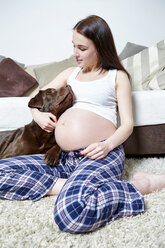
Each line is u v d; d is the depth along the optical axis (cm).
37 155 155
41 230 115
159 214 124
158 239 106
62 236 110
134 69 237
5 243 105
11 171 138
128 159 212
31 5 352
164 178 148
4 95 301
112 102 160
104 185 121
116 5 338
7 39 364
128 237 109
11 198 140
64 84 183
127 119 149
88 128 146
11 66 314
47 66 319
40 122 159
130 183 131
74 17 348
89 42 146
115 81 156
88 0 342
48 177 144
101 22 148
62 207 111
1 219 122
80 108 154
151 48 246
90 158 137
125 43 346
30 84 312
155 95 195
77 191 115
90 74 162
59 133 153
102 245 105
